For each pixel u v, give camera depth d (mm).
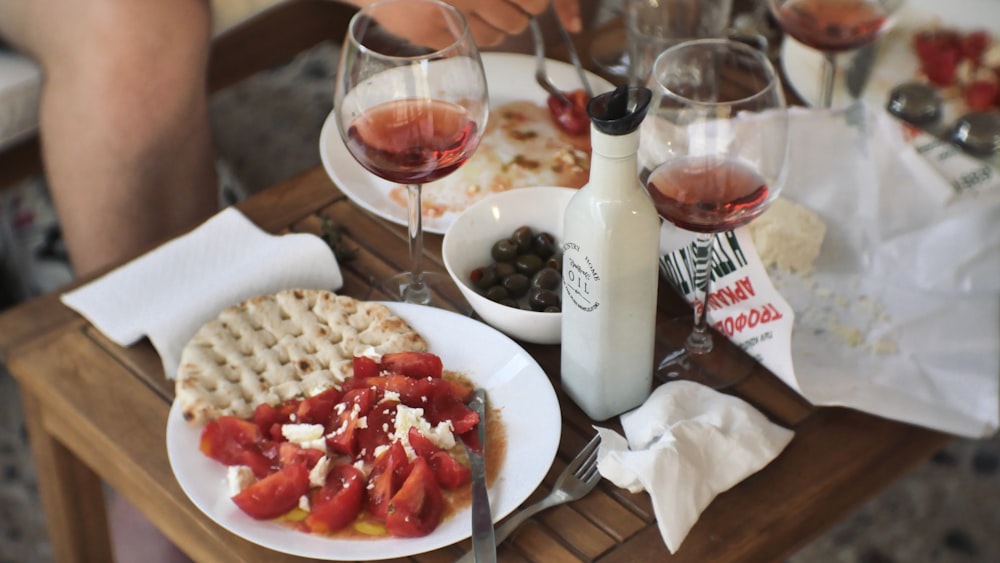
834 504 918
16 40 1645
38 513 1721
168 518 908
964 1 1371
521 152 1224
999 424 944
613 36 1398
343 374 946
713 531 856
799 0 1153
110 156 1574
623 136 791
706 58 1000
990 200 1105
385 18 1123
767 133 881
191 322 998
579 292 871
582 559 832
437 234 1143
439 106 938
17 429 1851
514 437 904
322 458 853
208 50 1607
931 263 1092
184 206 1672
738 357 1000
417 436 862
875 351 1011
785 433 920
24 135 1662
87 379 981
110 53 1508
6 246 1879
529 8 1244
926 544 1676
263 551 841
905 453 947
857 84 1281
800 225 1085
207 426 884
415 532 811
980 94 1263
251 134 2217
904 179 1128
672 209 882
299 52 1985
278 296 1014
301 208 1166
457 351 979
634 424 916
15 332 1026
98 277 1097
